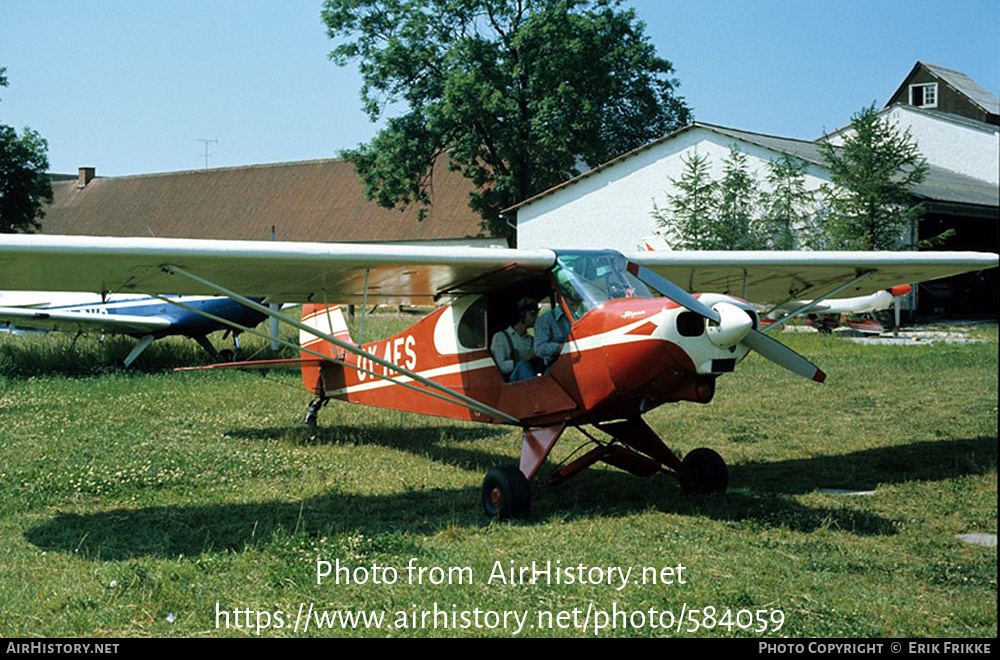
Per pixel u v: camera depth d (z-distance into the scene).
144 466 6.60
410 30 32.09
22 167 38.84
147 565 4.36
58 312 12.65
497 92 30.11
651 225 25.75
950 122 31.06
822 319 19.08
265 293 6.76
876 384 11.10
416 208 39.38
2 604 3.82
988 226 27.80
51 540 4.85
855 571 4.30
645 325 5.13
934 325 21.89
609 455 5.95
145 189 52.91
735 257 7.16
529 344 6.51
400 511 5.55
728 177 23.31
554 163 31.97
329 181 45.31
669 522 5.24
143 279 5.75
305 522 5.20
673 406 9.81
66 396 10.16
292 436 8.05
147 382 11.60
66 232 51.97
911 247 21.39
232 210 47.09
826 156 21.92
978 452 7.15
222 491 6.01
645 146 25.61
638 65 32.56
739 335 4.95
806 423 8.74
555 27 30.02
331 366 8.74
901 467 6.71
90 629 3.59
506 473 5.40
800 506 5.57
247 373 12.76
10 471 6.36
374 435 8.31
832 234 21.50
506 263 5.89
